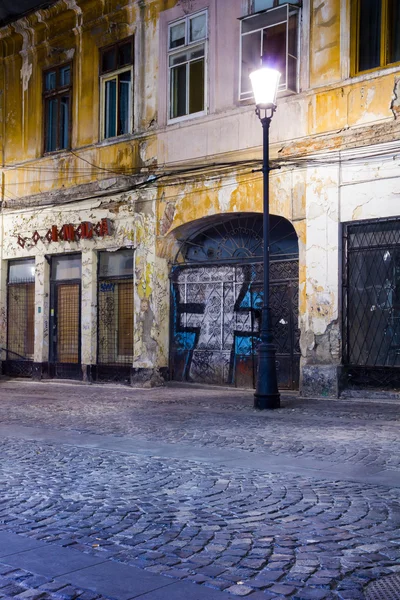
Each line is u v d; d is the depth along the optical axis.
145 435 9.55
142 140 17.08
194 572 4.16
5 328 20.67
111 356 17.89
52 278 19.50
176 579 4.05
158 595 3.81
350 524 5.11
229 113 15.30
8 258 20.58
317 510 5.50
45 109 19.84
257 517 5.34
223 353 16.02
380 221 13.04
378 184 12.94
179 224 16.20
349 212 13.33
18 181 20.36
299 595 3.78
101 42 18.23
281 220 15.10
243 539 4.78
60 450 8.46
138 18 17.33
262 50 14.70
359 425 10.13
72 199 18.69
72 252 18.80
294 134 14.19
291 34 14.24
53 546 4.70
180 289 16.88
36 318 19.56
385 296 13.01
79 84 18.80
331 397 13.37
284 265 14.99
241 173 15.05
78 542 4.79
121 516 5.44
